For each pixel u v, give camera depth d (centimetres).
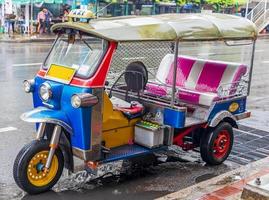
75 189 539
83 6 2202
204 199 498
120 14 2539
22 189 517
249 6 3450
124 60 635
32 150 505
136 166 620
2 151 655
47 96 512
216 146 634
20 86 1080
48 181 524
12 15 2230
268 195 426
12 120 810
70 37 549
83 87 499
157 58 696
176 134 611
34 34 2247
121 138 575
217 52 1864
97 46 523
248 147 725
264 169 615
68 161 534
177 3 2870
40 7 2328
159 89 638
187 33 561
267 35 3197
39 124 535
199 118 631
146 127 571
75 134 512
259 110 990
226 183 555
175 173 605
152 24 546
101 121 517
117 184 559
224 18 639
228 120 655
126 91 619
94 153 519
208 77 677
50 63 555
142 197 525
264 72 1540
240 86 671
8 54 1623
